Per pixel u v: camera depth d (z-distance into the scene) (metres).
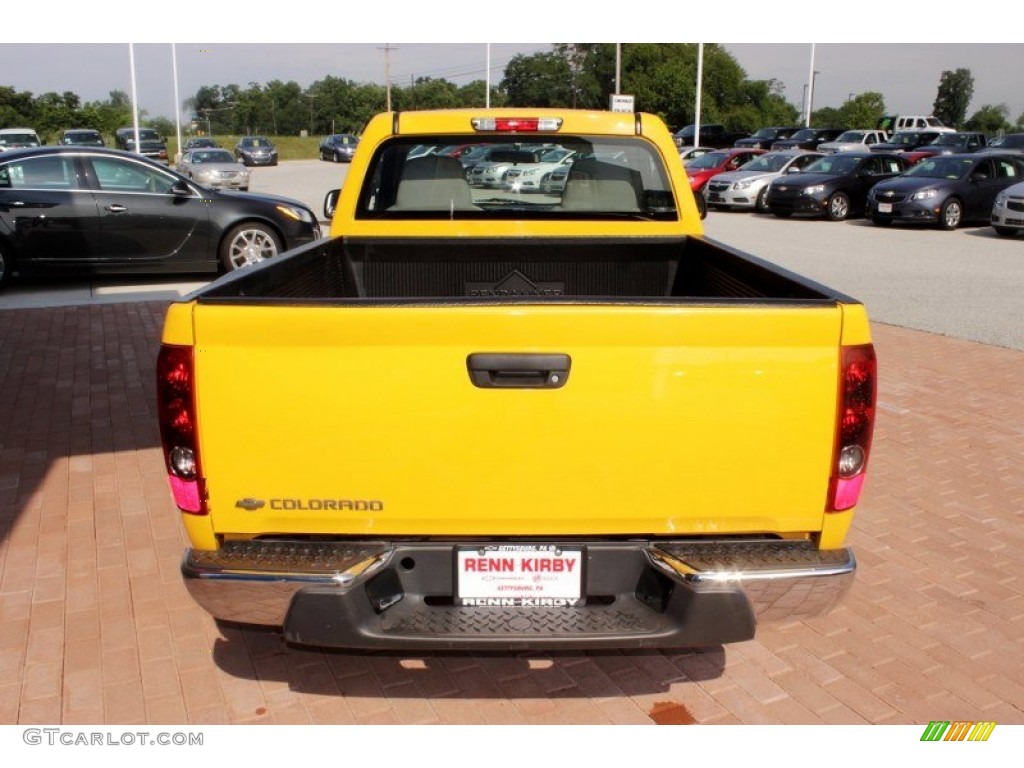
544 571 2.64
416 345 2.45
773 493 2.58
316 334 2.44
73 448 5.52
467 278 4.50
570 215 4.44
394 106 110.44
